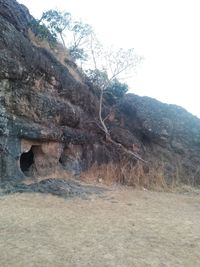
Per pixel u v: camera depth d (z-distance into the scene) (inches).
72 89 508.4
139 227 243.3
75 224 239.0
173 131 657.0
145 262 177.0
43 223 235.0
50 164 448.5
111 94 716.7
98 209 294.7
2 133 355.9
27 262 166.7
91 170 524.1
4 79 363.9
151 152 649.0
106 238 212.1
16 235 206.1
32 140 408.8
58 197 323.9
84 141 529.0
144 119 677.3
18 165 384.8
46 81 443.8
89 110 582.6
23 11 557.9
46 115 429.7
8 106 372.2
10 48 371.6
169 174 583.5
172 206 349.1
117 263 173.2
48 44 576.1
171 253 193.5
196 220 282.0
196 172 601.9
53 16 677.9
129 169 547.2
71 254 180.9
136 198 379.6
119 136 621.0
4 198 300.5
